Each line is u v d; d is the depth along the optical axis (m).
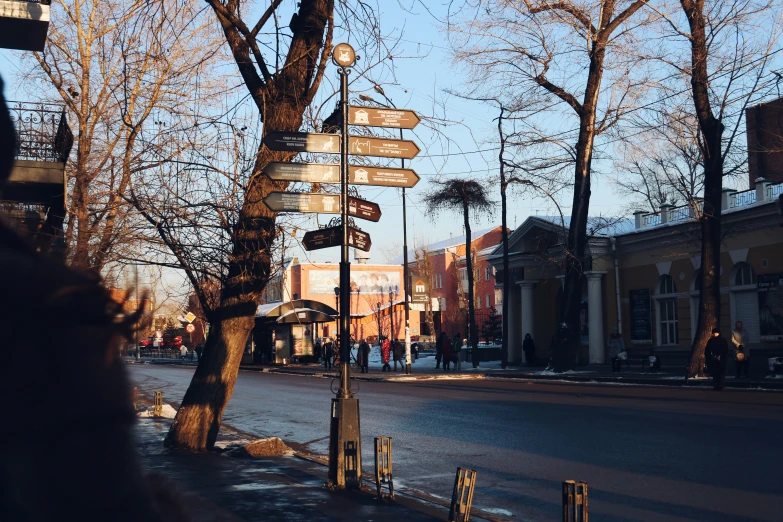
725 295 30.44
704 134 25.53
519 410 17.61
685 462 10.20
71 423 0.79
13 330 0.78
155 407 16.88
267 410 19.56
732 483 8.78
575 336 32.75
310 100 11.00
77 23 13.62
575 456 11.01
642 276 35.88
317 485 8.65
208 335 11.56
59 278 0.83
